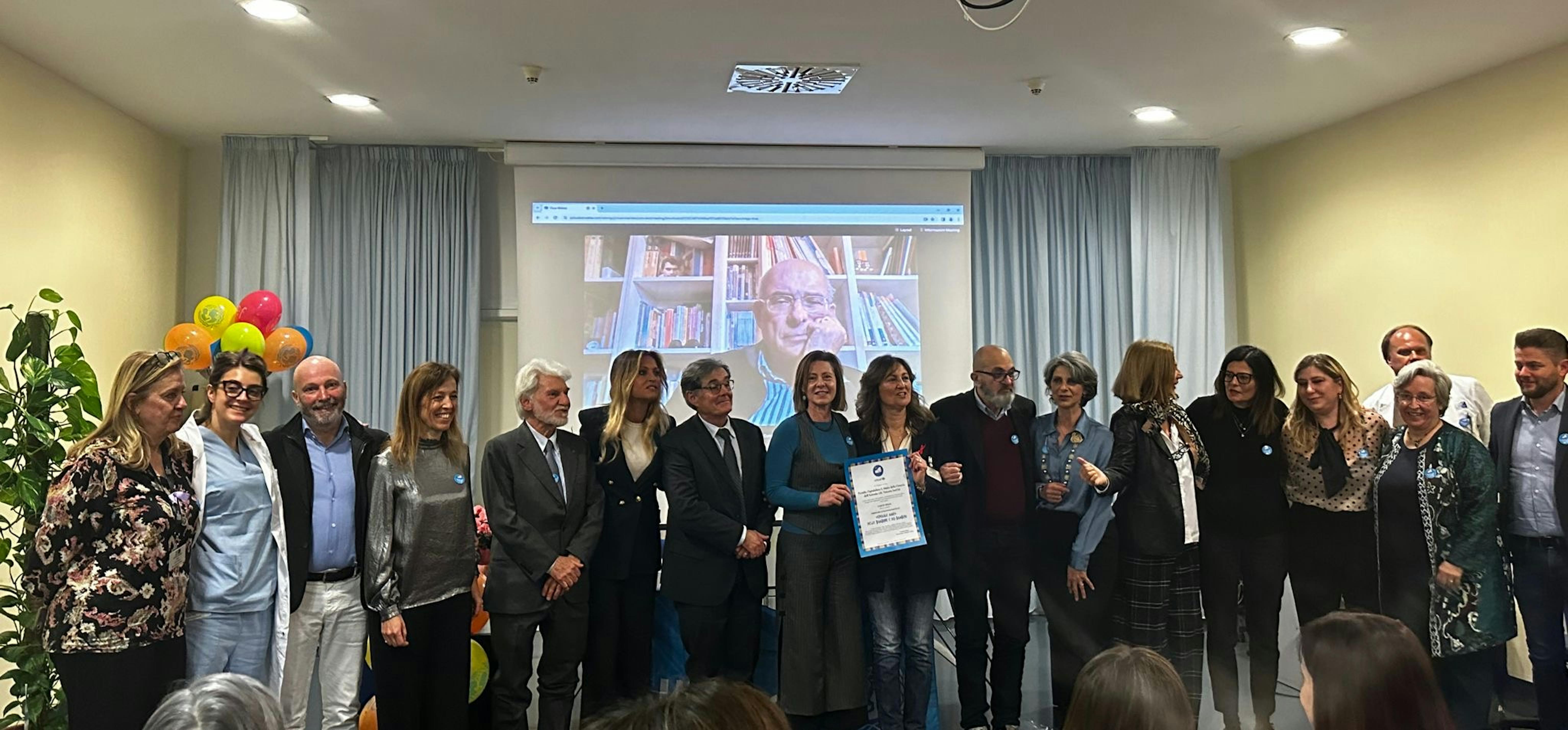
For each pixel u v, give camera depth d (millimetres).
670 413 5859
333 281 5785
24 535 3371
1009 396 3807
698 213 5930
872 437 3730
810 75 4613
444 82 4668
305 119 5254
